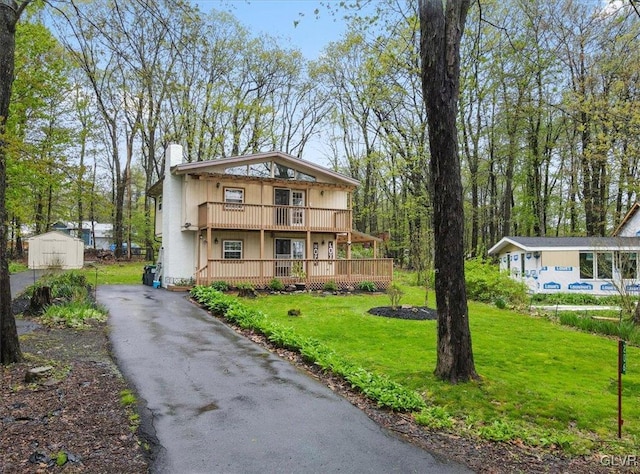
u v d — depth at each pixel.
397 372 6.73
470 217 29.92
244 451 4.13
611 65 18.22
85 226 45.22
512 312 13.88
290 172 19.58
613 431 4.94
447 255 6.20
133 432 4.36
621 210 25.47
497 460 4.16
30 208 18.88
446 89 6.00
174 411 5.03
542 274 19.77
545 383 6.45
